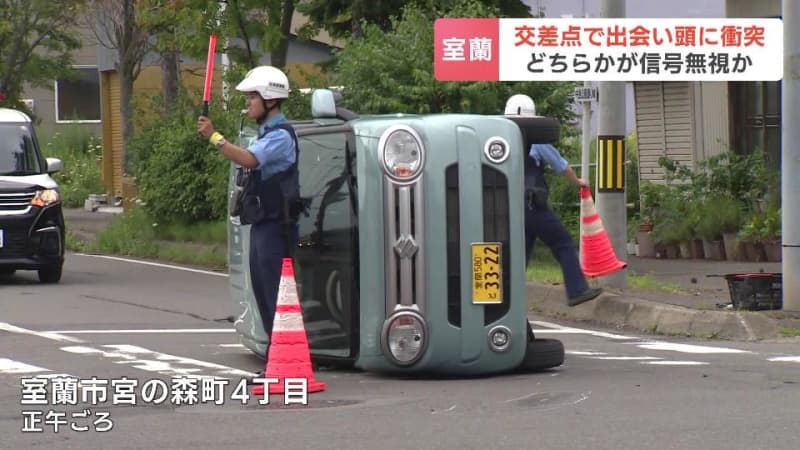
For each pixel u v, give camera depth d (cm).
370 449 755
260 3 2430
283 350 952
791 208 1374
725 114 2459
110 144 4209
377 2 2288
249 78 974
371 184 1006
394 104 1977
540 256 2061
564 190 2214
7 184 1912
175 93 3203
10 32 3650
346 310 1029
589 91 1956
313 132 1054
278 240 981
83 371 1084
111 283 1966
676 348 1261
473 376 1034
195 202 2527
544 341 1081
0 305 1648
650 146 2591
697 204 2162
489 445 762
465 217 1006
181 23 2433
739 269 1938
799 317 1352
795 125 1369
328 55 3684
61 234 1947
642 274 1872
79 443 785
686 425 814
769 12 2377
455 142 1006
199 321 1495
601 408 879
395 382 1012
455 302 1008
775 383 999
